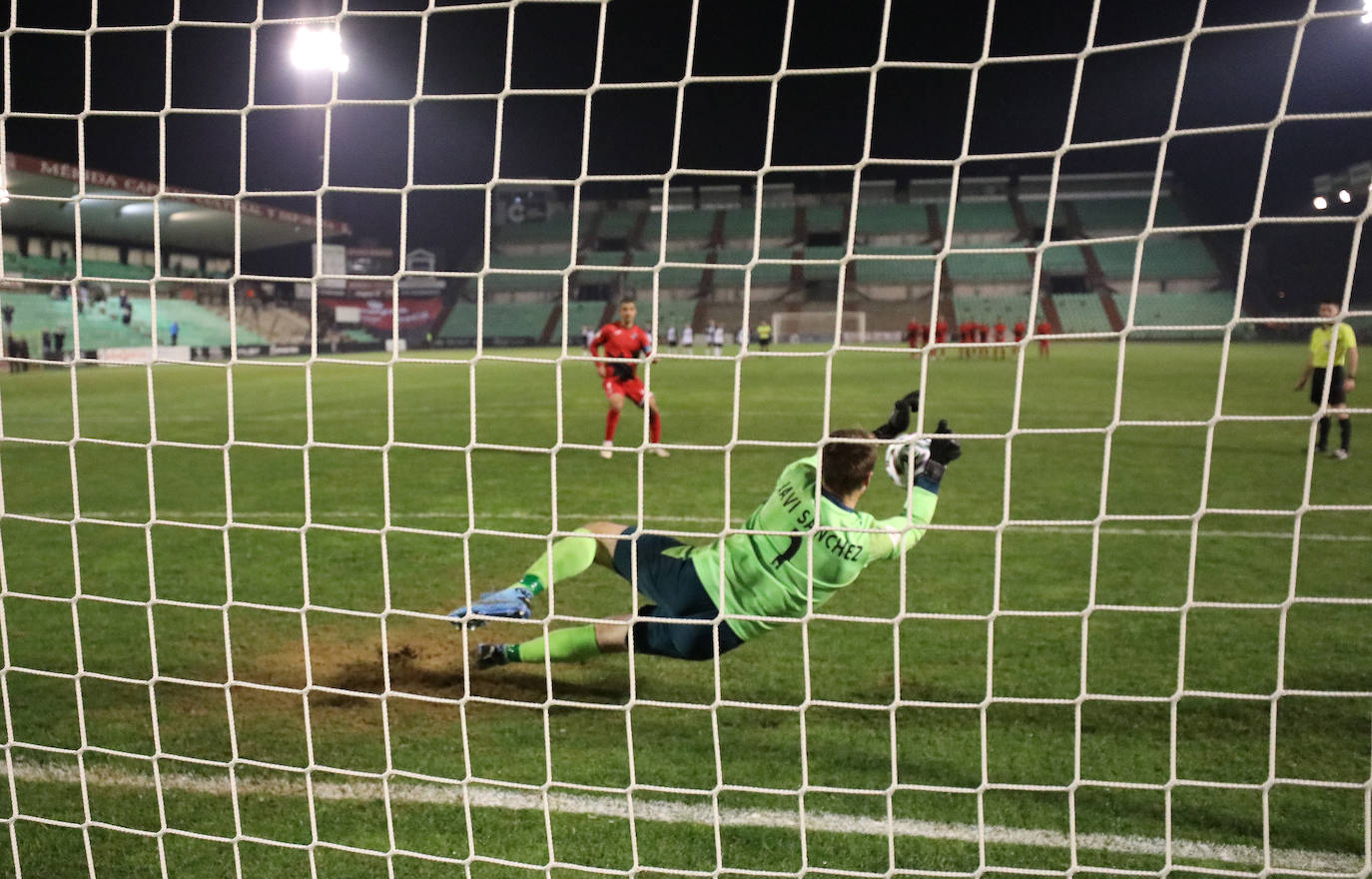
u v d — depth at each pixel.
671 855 2.39
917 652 3.77
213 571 5.01
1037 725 3.10
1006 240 49.66
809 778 2.76
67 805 2.67
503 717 3.19
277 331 39.22
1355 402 12.84
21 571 5.06
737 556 3.01
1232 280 43.81
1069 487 7.17
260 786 2.75
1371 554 5.23
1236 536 5.67
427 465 8.45
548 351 38.56
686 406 13.78
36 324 26.61
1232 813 2.55
